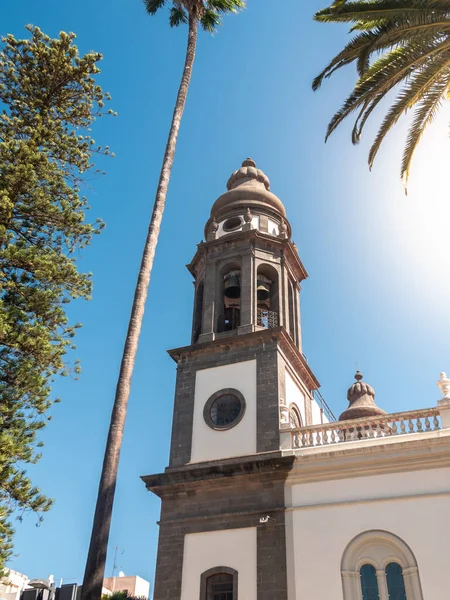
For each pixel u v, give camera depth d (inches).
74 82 910.4
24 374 746.2
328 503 834.2
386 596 753.6
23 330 765.9
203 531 884.6
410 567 751.7
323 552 802.8
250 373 1027.9
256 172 1405.0
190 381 1065.5
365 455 847.1
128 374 624.7
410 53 689.0
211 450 970.1
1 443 684.1
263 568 820.6
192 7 938.7
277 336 1044.5
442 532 758.5
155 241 728.3
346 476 850.1
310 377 1164.5
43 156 831.7
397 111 716.0
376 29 685.3
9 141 818.2
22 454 722.2
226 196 1310.3
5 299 796.0
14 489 699.4
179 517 911.0
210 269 1182.3
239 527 868.6
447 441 809.5
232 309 1191.6
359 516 810.8
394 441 845.8
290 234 1318.9
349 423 905.5
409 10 655.1
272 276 1192.8
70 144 900.6
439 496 783.1
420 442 822.5
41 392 764.0
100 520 536.1
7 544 701.3
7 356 763.4
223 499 901.2
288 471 879.7
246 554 843.4
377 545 789.9
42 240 863.7
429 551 753.0
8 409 744.3
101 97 927.7
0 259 780.0
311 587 784.9
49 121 897.5
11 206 782.5
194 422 1016.2
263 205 1282.0
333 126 756.6
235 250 1187.3
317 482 863.1
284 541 830.5
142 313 672.4
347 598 758.5
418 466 816.3
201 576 850.1
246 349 1058.1
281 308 1138.7
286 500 864.3
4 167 795.4
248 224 1211.2
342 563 784.3
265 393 991.6
